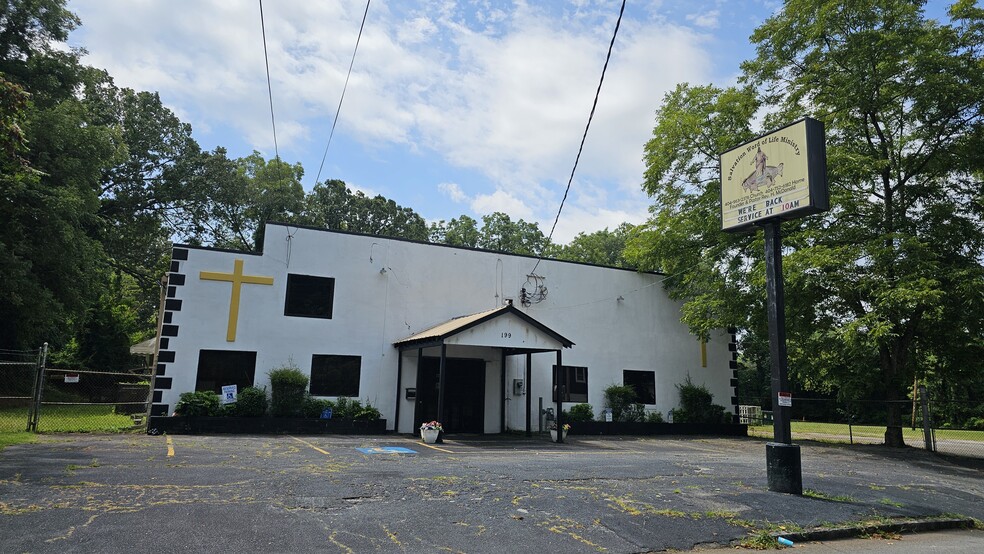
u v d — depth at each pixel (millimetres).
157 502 7012
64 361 29656
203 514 6574
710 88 23453
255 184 45312
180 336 17047
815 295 18844
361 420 18016
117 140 31422
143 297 44469
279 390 17188
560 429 18109
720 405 24391
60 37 28969
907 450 18688
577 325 22672
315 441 15055
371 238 19766
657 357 24031
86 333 31078
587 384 22438
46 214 23156
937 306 15484
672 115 23797
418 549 5863
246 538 5824
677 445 18469
